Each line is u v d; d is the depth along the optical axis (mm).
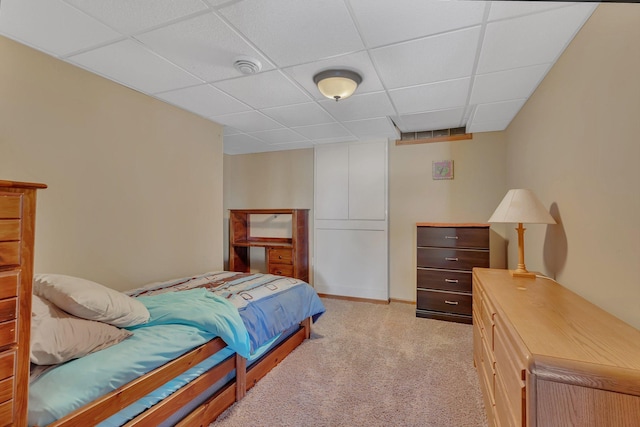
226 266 5078
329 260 4461
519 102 2719
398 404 1891
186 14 1526
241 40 1765
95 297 1396
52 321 1247
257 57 1957
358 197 4281
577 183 1636
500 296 1494
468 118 3279
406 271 4105
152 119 2639
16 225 928
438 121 3441
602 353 865
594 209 1453
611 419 771
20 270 937
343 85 2172
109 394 1184
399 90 2484
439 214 3914
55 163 1960
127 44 1809
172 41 1777
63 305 1337
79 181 2094
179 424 1504
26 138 1823
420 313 3521
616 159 1265
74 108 2066
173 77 2246
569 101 1750
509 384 1087
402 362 2430
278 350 2395
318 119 3268
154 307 1789
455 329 3150
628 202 1187
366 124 3453
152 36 1728
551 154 2035
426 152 3975
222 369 1790
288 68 2109
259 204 4969
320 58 1971
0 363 895
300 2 1438
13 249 921
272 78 2266
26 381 951
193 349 1583
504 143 3615
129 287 2432
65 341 1228
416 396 1972
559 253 1893
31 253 965
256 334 1997
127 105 2424
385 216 4141
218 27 1639
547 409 816
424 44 1802
